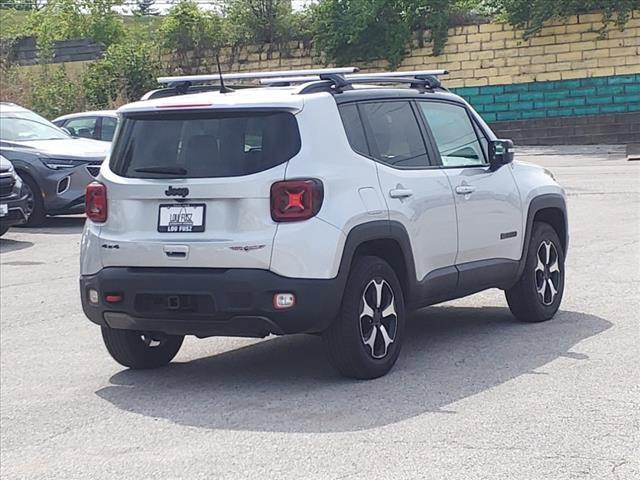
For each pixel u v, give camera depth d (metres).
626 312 9.21
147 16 46.50
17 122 18.25
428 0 35.50
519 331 8.66
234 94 7.27
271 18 38.09
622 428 5.93
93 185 7.33
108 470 5.64
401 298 7.39
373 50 36.62
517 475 5.23
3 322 10.01
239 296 6.70
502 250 8.46
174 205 6.96
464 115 8.49
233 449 5.86
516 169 8.87
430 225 7.62
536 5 33.84
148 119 7.26
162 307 6.91
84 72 37.84
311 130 6.92
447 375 7.28
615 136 33.97
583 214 15.77
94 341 9.15
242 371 7.77
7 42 39.00
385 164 7.38
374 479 5.26
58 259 13.87
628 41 33.41
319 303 6.72
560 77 34.34
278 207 6.72
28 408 7.02
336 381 7.25
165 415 6.66
